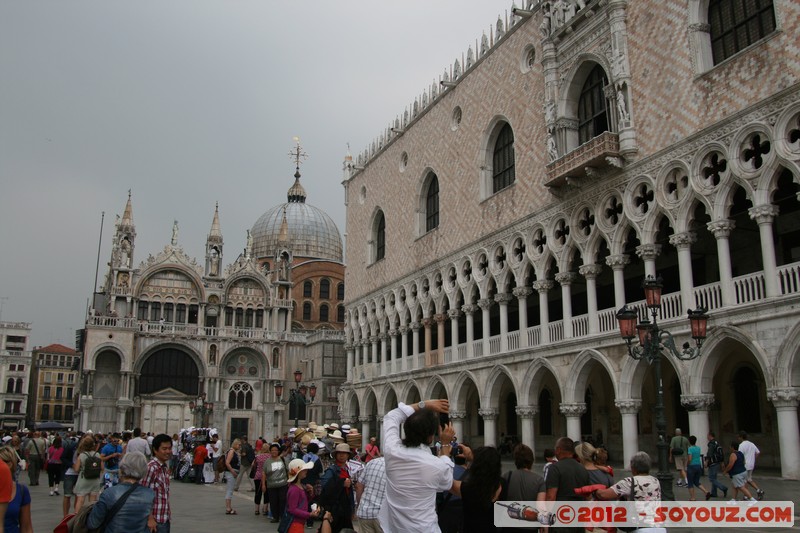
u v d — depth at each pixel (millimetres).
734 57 29094
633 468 12414
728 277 28875
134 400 80000
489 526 9820
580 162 35750
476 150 48375
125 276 83188
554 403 47938
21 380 140375
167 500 12656
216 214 91625
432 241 53500
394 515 8414
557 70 39969
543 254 40219
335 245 115688
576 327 37500
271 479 21469
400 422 9195
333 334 86812
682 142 31172
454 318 49844
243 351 87000
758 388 34000
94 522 9828
